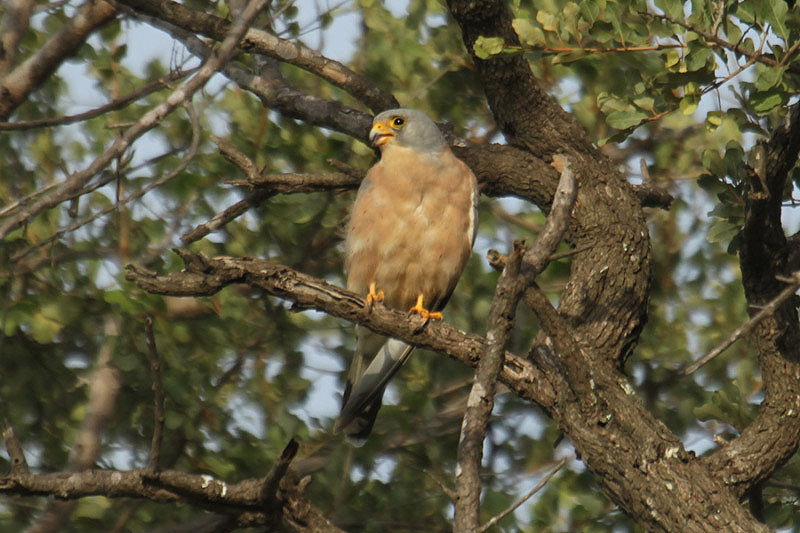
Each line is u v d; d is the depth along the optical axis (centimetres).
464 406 1116
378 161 1157
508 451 1135
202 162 1181
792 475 998
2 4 1202
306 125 1195
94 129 1171
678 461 838
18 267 1082
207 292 769
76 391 1070
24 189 1148
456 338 841
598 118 1206
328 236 1200
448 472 1080
